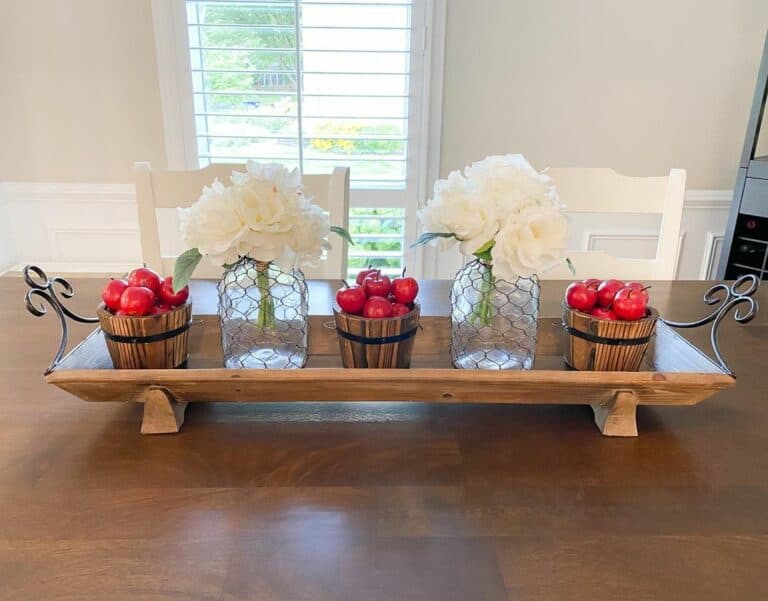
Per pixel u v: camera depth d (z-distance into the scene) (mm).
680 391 796
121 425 817
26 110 2301
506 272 800
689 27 2221
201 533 629
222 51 2215
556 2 2180
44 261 2523
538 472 734
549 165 2406
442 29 2199
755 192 2119
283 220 797
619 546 618
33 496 677
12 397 878
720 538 630
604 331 829
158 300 871
